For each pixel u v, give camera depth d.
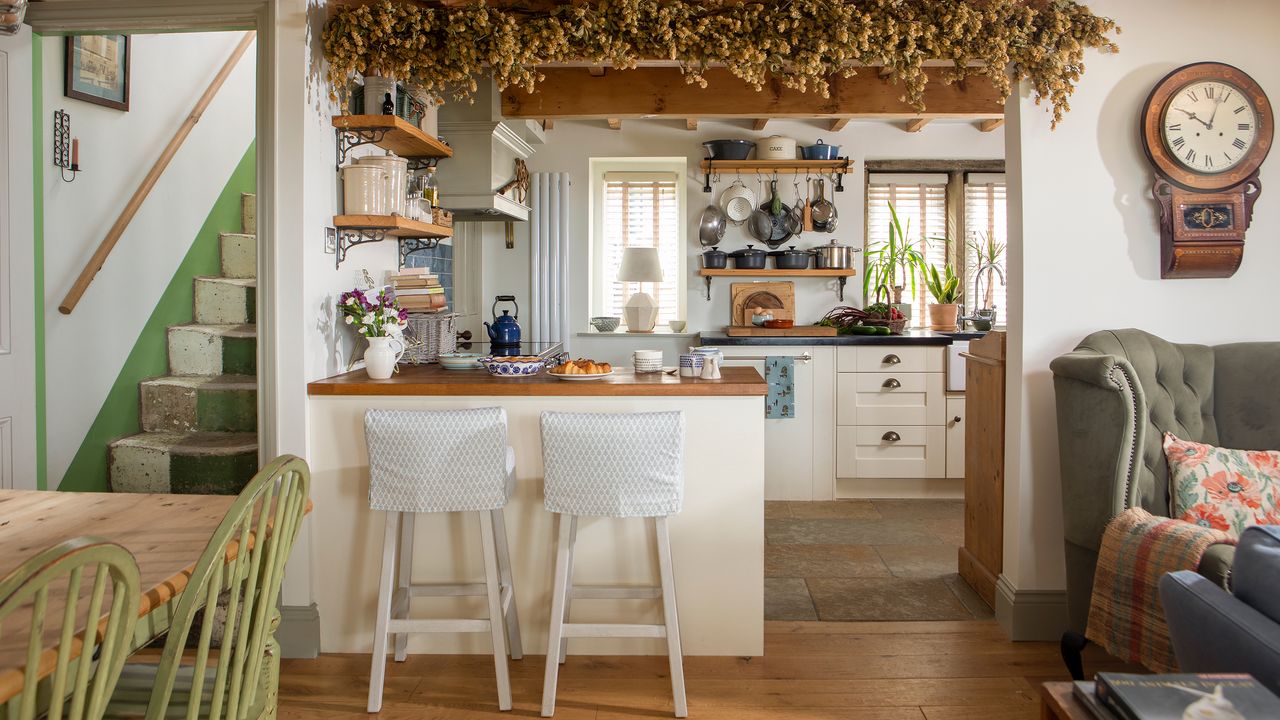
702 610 2.89
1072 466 2.68
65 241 3.27
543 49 2.88
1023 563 3.02
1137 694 1.24
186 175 4.04
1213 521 2.51
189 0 2.82
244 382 3.71
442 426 2.50
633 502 2.49
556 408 2.87
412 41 2.87
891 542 4.25
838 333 5.31
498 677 2.54
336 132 3.12
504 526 2.83
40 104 2.96
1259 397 2.76
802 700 2.59
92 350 3.41
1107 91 2.95
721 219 5.59
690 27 2.86
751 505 2.87
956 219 5.81
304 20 2.81
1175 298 2.98
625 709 2.54
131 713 1.61
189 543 1.69
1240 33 2.94
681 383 2.85
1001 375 3.20
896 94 4.67
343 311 3.06
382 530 2.91
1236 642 1.38
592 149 5.60
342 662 2.87
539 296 5.53
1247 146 2.91
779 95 4.64
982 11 2.91
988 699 2.59
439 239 3.87
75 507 1.96
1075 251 2.97
